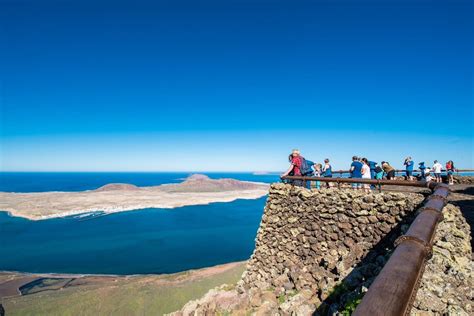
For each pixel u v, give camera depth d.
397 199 10.46
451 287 6.03
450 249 7.40
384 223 10.55
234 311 11.70
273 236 14.65
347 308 7.19
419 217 5.04
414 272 2.65
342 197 11.99
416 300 5.83
